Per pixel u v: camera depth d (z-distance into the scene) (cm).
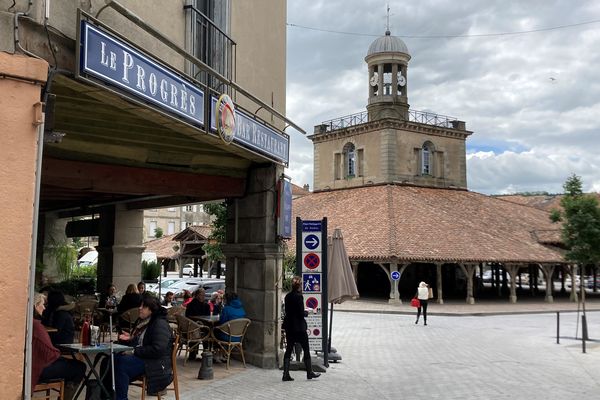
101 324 1302
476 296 4344
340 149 5169
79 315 1332
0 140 438
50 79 515
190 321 1095
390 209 4078
